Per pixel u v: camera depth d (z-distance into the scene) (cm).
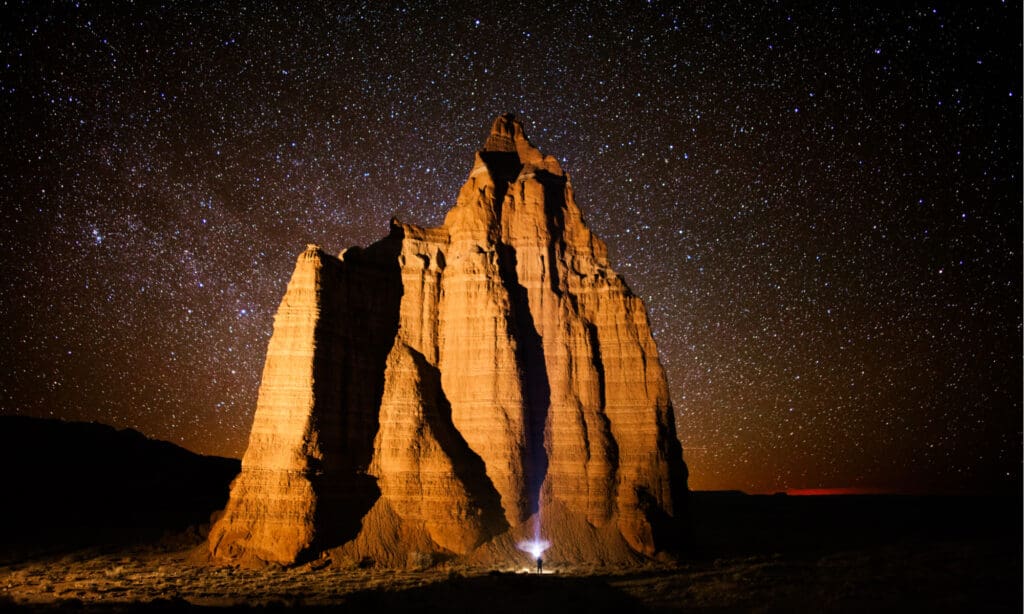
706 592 3766
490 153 6400
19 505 7212
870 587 3825
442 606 3494
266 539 4572
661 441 5184
